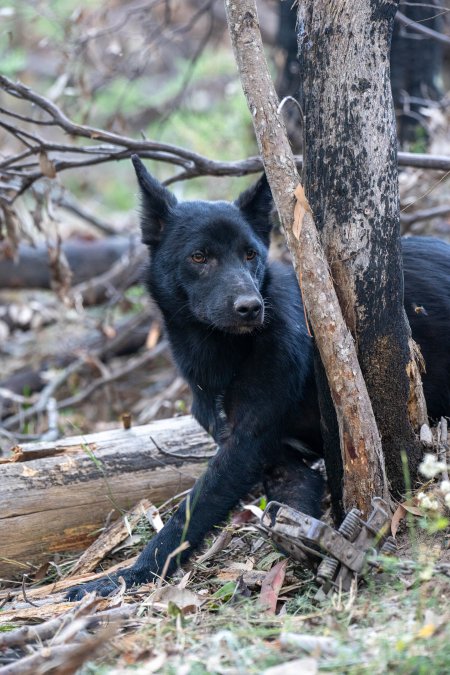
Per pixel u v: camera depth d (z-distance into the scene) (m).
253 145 17.61
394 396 7.14
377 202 6.82
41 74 25.73
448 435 7.98
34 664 5.52
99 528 8.74
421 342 8.45
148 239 8.80
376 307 6.93
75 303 14.90
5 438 13.07
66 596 7.39
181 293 8.41
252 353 8.02
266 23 24.39
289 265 9.09
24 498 8.41
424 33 11.77
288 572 7.22
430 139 13.16
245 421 7.90
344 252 6.86
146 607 6.73
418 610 5.53
